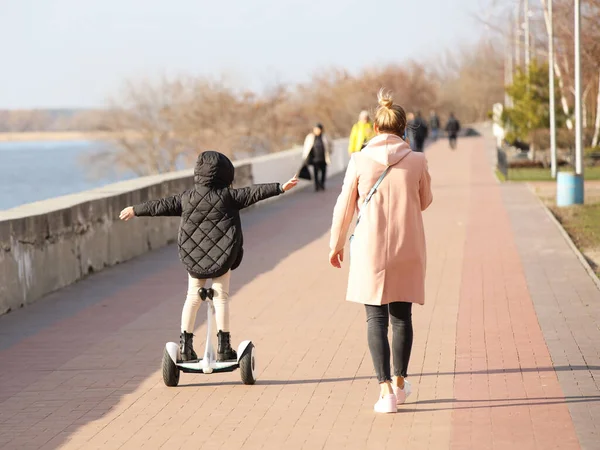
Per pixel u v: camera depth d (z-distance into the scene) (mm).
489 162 78688
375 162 12742
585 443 11133
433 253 28109
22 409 13484
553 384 13812
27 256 21922
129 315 20297
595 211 41375
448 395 13461
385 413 12680
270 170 49812
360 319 19047
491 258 26938
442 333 17484
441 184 56594
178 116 146500
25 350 17234
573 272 24312
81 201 25469
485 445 11227
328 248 30141
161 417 12898
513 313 19188
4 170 188250
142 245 29906
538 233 32688
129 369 15664
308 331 18047
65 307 21344
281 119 147375
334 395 13680
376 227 12648
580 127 44719
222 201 14039
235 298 21688
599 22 65188
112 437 12070
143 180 32406
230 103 146375
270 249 30234
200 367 14195
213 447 11539
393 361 13133
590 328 17609
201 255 14047
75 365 16031
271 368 15367
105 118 146875
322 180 54281
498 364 15094
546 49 80812
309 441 11625
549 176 61719
